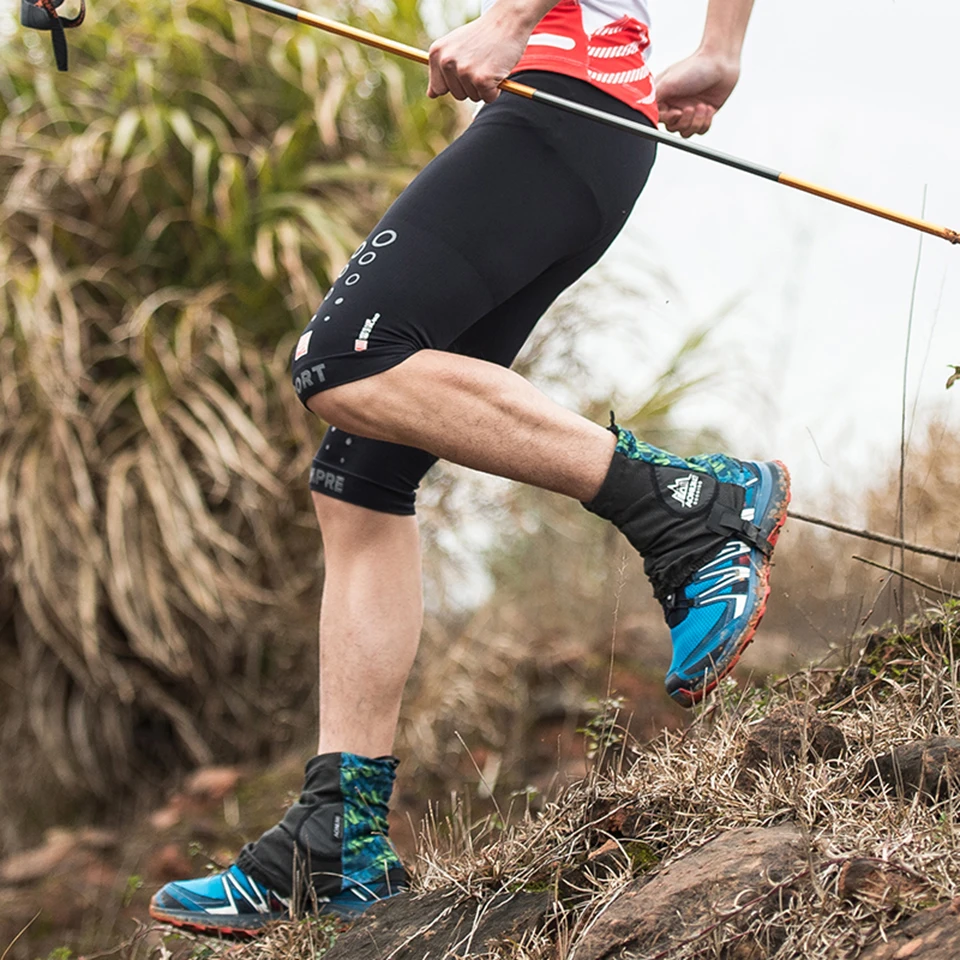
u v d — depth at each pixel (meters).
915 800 2.26
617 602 3.01
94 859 5.45
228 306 6.30
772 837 2.18
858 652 3.31
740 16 3.24
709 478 2.72
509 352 2.92
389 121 6.82
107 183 6.20
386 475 2.93
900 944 1.91
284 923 2.85
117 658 6.13
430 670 5.94
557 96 2.65
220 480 5.82
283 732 6.14
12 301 6.00
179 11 6.44
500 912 2.50
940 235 2.60
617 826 2.54
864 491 5.43
